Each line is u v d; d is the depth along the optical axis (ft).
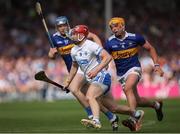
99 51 95.04
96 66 96.22
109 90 97.04
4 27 276.21
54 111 155.63
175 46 274.98
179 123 112.27
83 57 96.12
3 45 259.60
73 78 101.09
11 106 181.88
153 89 224.94
